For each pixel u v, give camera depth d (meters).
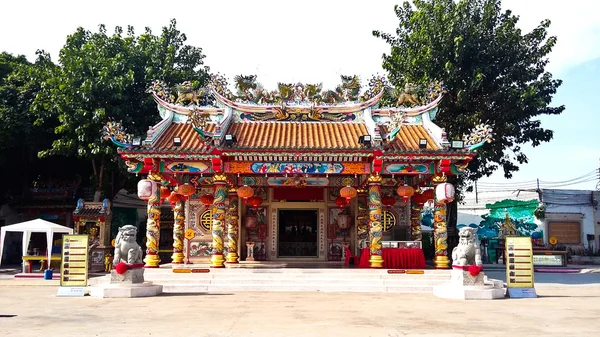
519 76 30.27
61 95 29.81
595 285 21.45
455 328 9.98
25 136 33.22
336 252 26.09
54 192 36.97
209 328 9.88
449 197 19.80
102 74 30.03
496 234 45.16
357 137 22.39
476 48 30.20
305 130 23.38
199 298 15.40
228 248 24.72
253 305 13.70
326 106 24.55
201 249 25.17
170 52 34.16
